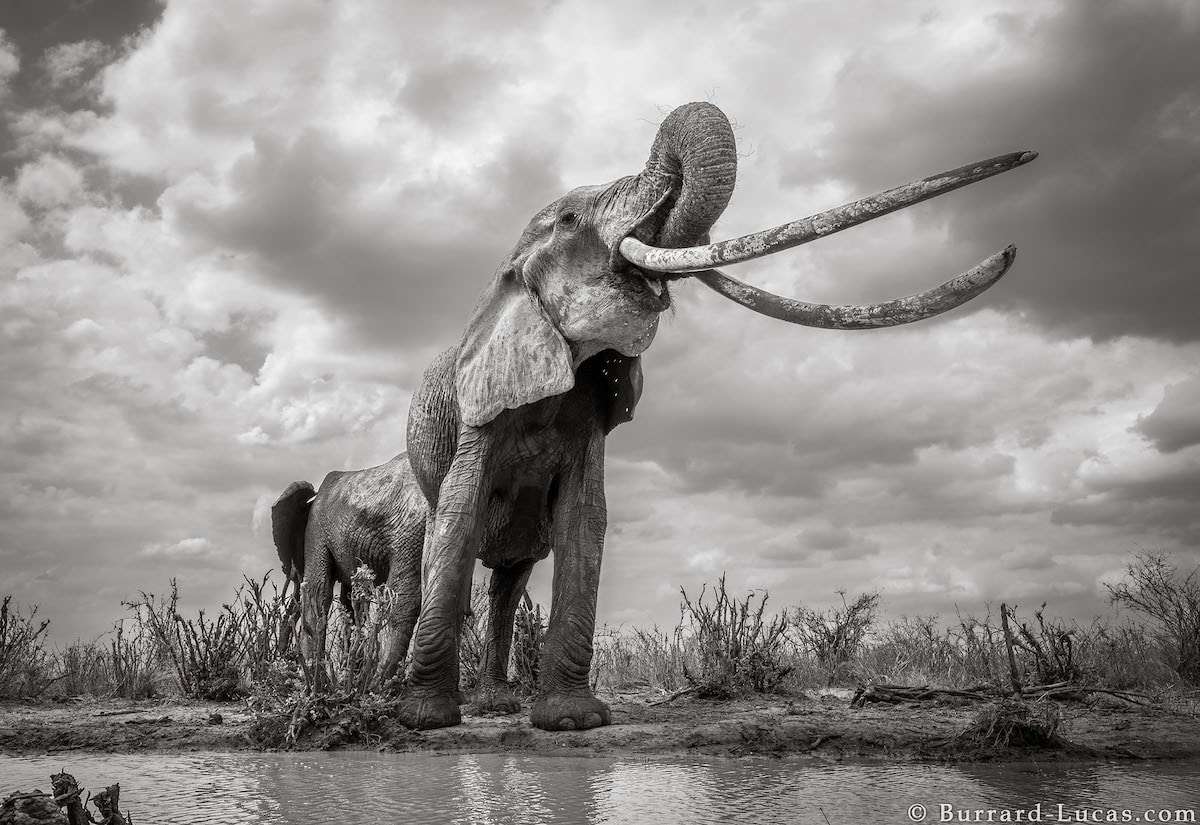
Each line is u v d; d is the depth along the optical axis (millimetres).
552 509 8273
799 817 3762
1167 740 6012
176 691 11602
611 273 7125
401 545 10898
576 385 7863
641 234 6906
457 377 7980
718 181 6414
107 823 3377
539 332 7512
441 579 7441
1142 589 10844
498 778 4934
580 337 7355
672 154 6703
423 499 10938
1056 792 4309
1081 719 7234
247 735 6898
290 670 7156
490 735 6652
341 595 12578
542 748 6273
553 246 7457
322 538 12094
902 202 4883
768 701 9180
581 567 7617
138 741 6805
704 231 6613
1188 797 4168
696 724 6973
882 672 10984
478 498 7660
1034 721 5711
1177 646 10156
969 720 7027
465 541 7539
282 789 4660
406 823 3727
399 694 7332
